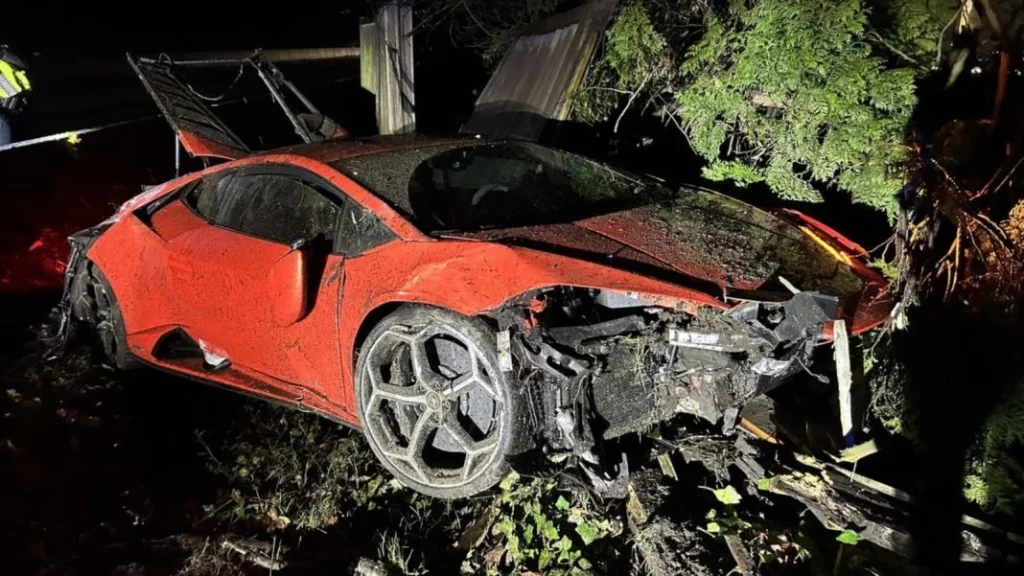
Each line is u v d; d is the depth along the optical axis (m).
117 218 4.32
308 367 3.37
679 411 3.21
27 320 4.96
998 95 3.83
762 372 2.94
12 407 3.79
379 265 3.08
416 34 7.46
